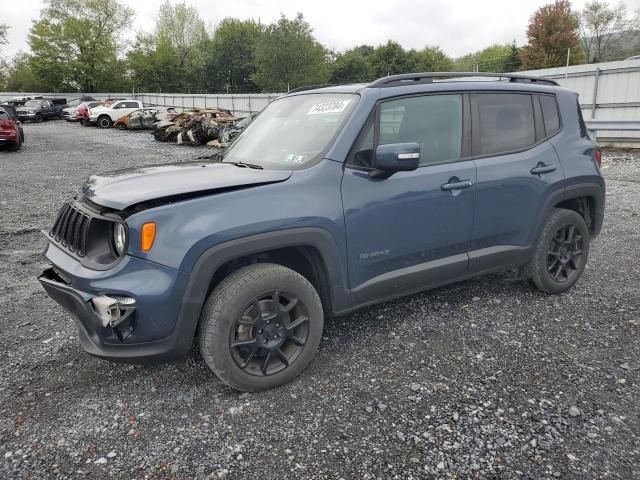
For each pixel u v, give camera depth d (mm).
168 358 2811
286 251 3266
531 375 3150
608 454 2451
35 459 2521
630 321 3869
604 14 46062
